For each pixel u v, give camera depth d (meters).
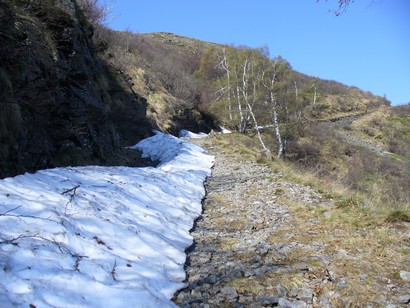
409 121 60.88
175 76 37.81
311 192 8.77
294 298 3.79
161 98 31.59
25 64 8.06
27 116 8.19
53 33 10.12
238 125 36.88
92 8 21.55
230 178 11.62
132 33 43.06
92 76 13.16
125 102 20.30
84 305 3.18
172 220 6.51
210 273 4.47
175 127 30.64
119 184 7.36
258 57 34.16
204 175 11.93
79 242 4.23
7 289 3.01
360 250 4.84
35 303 2.96
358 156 38.44
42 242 3.86
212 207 8.20
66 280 3.38
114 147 15.49
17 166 7.13
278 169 12.43
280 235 5.77
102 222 4.96
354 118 60.03
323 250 4.94
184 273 4.46
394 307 3.46
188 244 5.56
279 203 7.92
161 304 3.49
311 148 36.38
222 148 19.92
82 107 11.19
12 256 3.43
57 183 6.13
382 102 72.38
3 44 7.34
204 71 49.31
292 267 4.44
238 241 5.68
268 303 3.65
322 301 3.67
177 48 63.41
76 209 5.10
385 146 50.31
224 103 36.19
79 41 11.90
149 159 18.88
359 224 5.91
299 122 34.03
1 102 6.74
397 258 4.55
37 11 9.55
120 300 3.37
